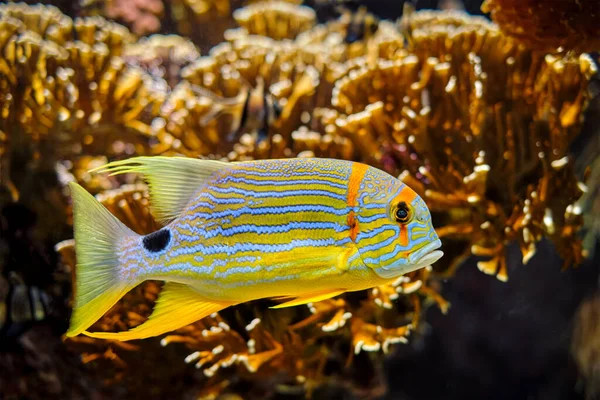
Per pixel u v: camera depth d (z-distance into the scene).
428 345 7.83
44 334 3.91
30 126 3.84
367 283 1.91
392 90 3.81
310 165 1.93
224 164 1.98
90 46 4.45
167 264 1.95
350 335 3.52
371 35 5.49
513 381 7.77
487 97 3.65
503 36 3.75
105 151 4.26
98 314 1.91
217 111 4.10
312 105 4.30
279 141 3.82
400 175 3.41
